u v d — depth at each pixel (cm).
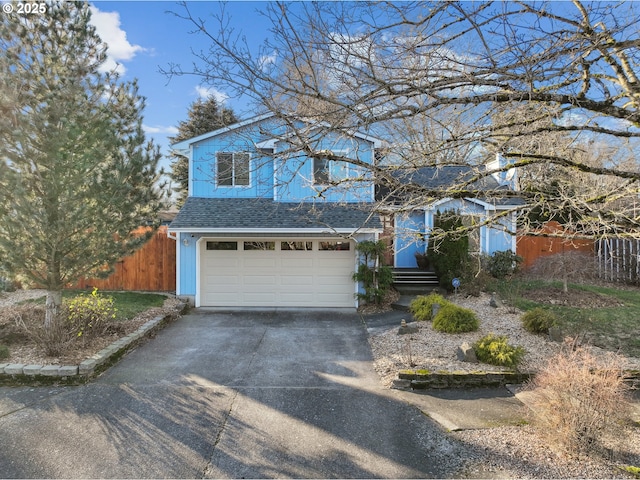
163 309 1009
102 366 638
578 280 1205
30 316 806
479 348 638
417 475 361
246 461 383
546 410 413
